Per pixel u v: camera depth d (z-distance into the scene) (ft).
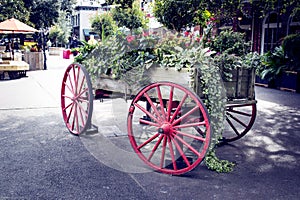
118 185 10.93
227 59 12.69
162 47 12.86
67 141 15.57
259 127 18.49
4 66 38.63
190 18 25.79
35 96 27.48
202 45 13.48
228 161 13.23
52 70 50.55
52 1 86.17
